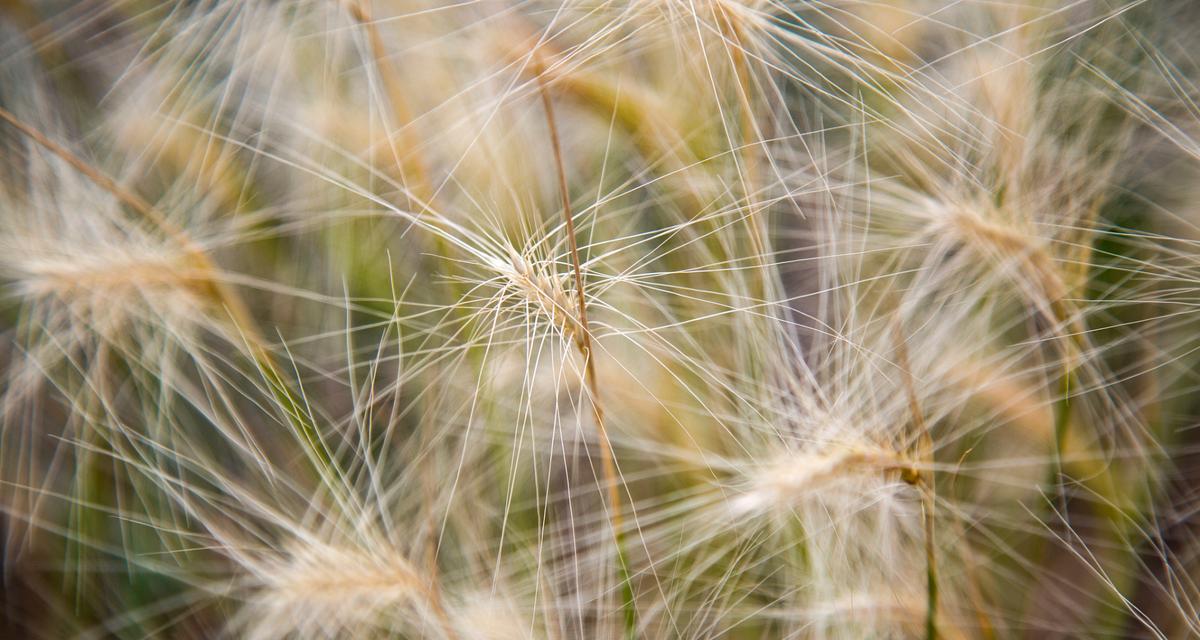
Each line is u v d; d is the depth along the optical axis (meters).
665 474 0.58
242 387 0.59
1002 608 0.57
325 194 0.58
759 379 0.55
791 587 0.55
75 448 0.60
